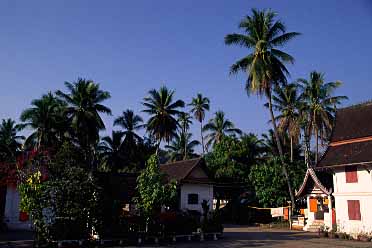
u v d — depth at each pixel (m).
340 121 35.69
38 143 52.59
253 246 24.30
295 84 53.50
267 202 45.44
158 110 56.31
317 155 49.75
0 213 31.23
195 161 43.69
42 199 22.27
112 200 25.06
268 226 41.38
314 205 37.44
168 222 26.45
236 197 52.28
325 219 34.06
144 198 26.12
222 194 52.94
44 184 22.52
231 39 41.22
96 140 56.00
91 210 23.31
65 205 22.62
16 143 67.50
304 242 26.69
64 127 53.69
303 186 38.06
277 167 46.09
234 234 32.34
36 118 53.28
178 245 24.55
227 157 52.53
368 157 29.70
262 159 56.16
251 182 48.53
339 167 32.22
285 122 53.91
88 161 53.78
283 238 29.25
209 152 61.91
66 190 22.70
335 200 32.53
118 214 25.02
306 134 53.56
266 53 40.16
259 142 56.91
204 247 23.58
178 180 41.31
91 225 23.56
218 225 28.52
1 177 30.50
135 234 25.12
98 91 54.91
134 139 67.44
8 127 69.94
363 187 30.42
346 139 33.44
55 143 50.22
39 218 22.25
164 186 26.67
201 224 27.98
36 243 22.33
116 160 67.56
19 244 23.23
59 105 54.69
